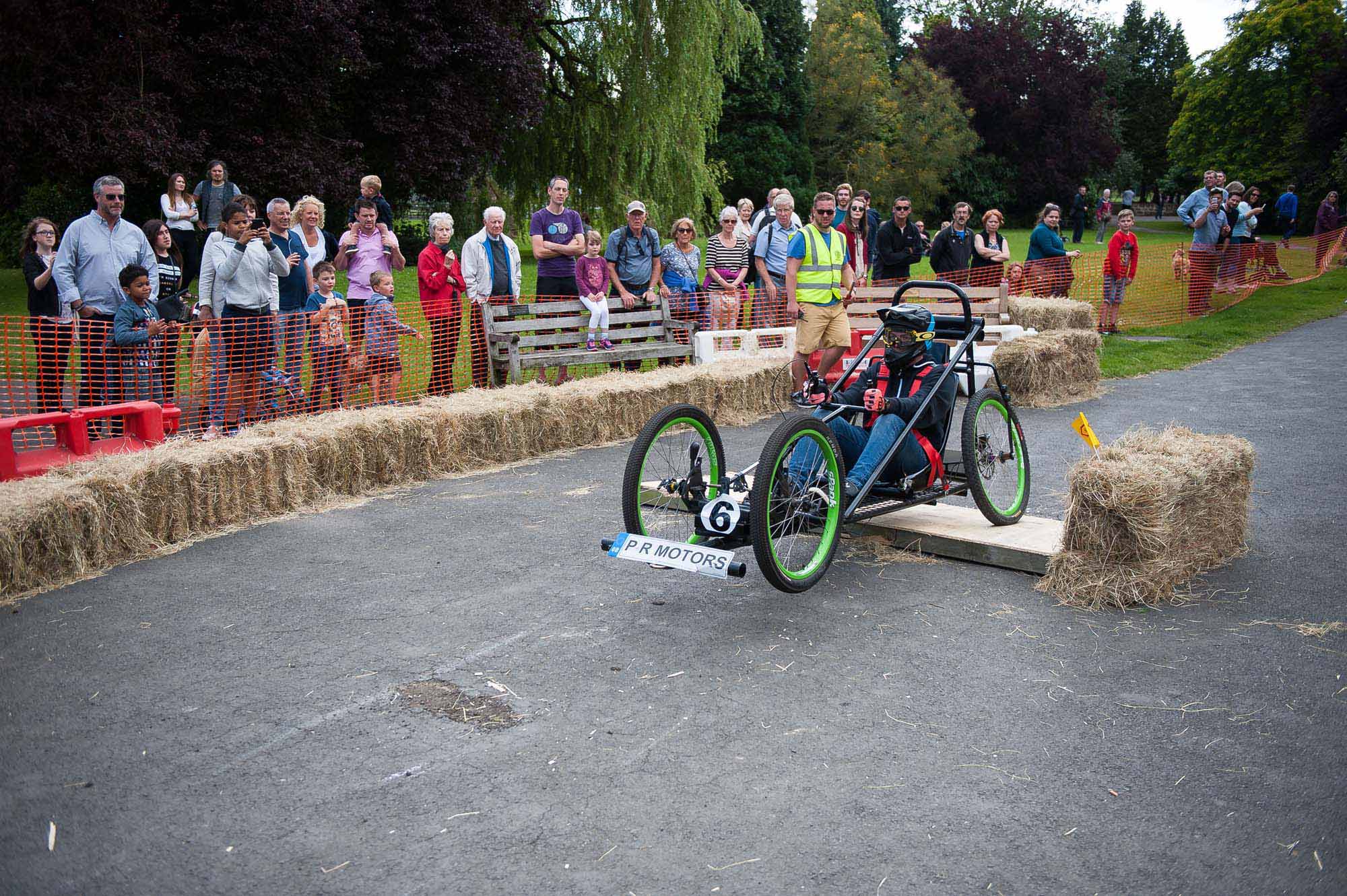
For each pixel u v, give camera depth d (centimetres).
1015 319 1195
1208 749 342
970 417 549
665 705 374
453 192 2373
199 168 1861
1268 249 2103
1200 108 5447
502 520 625
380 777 324
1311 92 4850
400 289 1791
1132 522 468
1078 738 350
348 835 293
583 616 464
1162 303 1780
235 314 755
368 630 447
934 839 291
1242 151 5222
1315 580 509
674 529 584
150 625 452
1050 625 453
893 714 367
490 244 970
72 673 402
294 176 1927
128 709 371
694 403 924
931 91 5400
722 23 2520
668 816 302
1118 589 475
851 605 479
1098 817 302
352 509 652
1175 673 403
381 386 866
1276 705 374
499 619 461
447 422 743
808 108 4916
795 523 474
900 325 543
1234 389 1079
